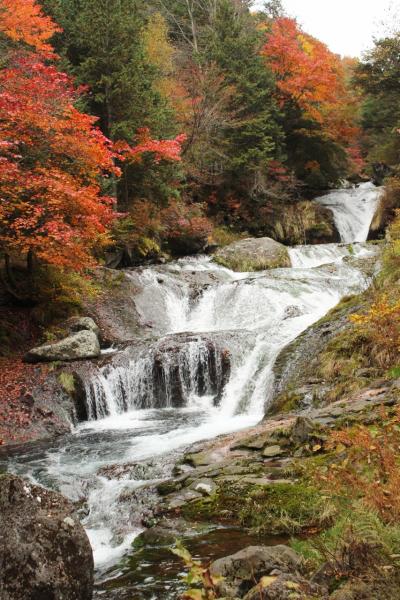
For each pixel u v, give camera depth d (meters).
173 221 24.17
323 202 35.09
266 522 5.12
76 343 12.92
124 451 8.88
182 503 5.90
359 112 40.97
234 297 17.02
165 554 4.93
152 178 22.27
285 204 32.03
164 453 8.03
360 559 3.34
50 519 3.93
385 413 5.44
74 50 21.95
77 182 14.50
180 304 17.69
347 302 12.53
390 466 4.09
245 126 29.02
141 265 21.58
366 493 3.88
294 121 34.16
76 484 7.29
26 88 13.11
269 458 6.69
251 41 30.14
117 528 5.85
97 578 4.61
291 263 22.69
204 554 4.73
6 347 13.55
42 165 13.71
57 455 8.96
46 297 15.38
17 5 16.05
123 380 12.45
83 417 11.66
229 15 31.28
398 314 8.36
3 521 3.78
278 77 33.38
